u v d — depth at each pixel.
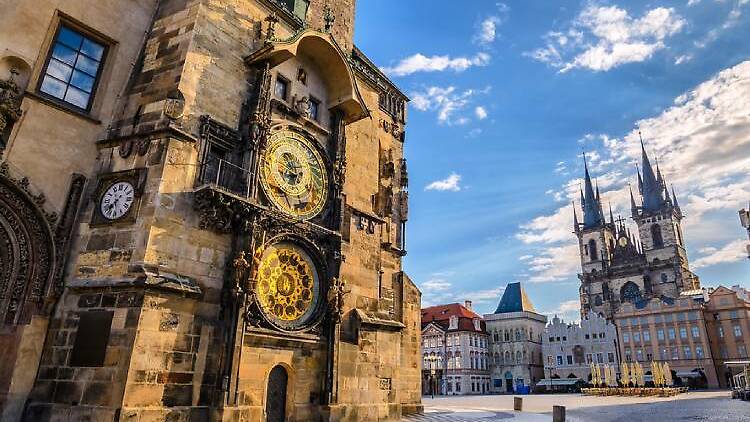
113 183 16.39
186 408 14.67
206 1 19.23
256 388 16.98
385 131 32.62
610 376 88.50
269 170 19.45
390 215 29.91
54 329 14.94
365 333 22.48
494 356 123.62
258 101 19.36
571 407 43.72
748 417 29.73
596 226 155.12
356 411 20.45
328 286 20.36
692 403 47.97
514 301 131.25
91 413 13.34
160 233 15.41
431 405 44.56
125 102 18.06
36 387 14.30
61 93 16.89
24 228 15.09
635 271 138.00
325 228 21.03
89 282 15.00
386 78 33.59
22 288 14.77
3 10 15.82
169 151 16.31
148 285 14.26
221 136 18.27
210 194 16.47
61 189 16.03
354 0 31.95
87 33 17.97
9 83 15.20
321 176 21.89
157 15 19.83
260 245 17.92
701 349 104.38
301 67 23.02
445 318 120.94
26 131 15.58
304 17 27.14
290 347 18.59
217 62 19.02
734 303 105.94
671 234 141.88
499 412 34.72
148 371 13.99
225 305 16.48
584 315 143.75
